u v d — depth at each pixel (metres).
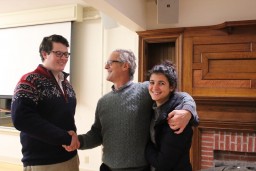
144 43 3.53
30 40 4.41
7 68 4.62
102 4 2.41
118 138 1.55
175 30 3.32
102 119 1.64
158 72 1.42
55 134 1.46
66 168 1.67
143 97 1.60
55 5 4.03
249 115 3.09
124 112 1.57
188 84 3.32
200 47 3.28
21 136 1.62
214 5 3.24
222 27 3.09
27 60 4.45
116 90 1.65
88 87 4.16
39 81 1.55
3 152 4.70
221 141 3.24
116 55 1.64
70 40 4.08
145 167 1.55
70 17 3.99
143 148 1.54
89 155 4.11
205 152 3.31
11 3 3.91
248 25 3.00
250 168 2.05
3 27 4.58
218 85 3.21
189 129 1.34
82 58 4.18
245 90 3.11
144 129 1.56
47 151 1.59
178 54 3.36
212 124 3.23
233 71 3.16
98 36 4.07
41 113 1.55
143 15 3.42
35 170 1.58
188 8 3.35
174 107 1.41
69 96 1.73
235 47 3.13
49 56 1.62
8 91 4.61
